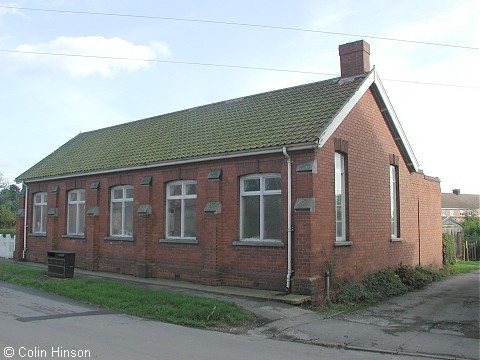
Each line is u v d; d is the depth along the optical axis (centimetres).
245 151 1412
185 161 1598
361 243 1523
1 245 2681
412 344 885
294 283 1273
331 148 1389
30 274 1739
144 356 731
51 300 1279
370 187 1612
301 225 1274
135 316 1088
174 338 878
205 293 1364
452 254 2409
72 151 2455
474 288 1672
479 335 959
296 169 1318
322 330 991
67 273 1638
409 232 1903
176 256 1650
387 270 1644
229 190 1490
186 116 2069
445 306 1293
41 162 2545
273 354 792
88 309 1153
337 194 1451
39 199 2422
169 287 1495
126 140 2164
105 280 1650
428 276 1836
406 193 1903
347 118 1497
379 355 818
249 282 1413
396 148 1841
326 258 1322
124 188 1917
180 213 1675
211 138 1662
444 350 844
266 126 1530
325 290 1297
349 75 1669
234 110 1848
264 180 1427
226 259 1482
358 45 1655
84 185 2073
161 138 1950
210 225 1502
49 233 2230
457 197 8156
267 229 1408
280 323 1038
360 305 1291
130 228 1875
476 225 4022
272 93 1811
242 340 895
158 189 1734
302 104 1583
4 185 8762
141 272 1720
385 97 1694
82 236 2055
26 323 966
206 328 990
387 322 1079
